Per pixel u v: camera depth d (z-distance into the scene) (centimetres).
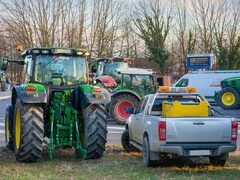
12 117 1119
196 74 2820
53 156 1082
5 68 1140
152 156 945
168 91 1074
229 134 923
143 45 5062
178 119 911
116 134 1634
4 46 4191
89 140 1009
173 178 834
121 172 894
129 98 1966
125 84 2011
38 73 1072
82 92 1029
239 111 2431
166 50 4950
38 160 1022
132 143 1130
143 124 1018
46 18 3803
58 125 1018
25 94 986
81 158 1053
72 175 860
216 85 2738
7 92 4144
